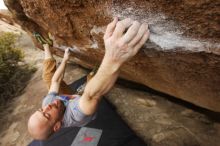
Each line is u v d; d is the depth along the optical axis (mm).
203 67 1730
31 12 2344
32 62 6906
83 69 5297
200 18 1276
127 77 3635
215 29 1297
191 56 1656
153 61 2086
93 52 2760
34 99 5355
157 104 3914
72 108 1915
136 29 1458
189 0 1195
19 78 6371
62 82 2846
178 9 1292
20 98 5707
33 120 1906
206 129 3297
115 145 3432
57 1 1843
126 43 1431
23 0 2209
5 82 6145
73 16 1974
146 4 1371
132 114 3895
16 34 7523
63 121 2004
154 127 3545
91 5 1669
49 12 2117
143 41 1521
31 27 2869
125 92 4336
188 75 2000
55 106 1945
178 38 1536
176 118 3566
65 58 2752
